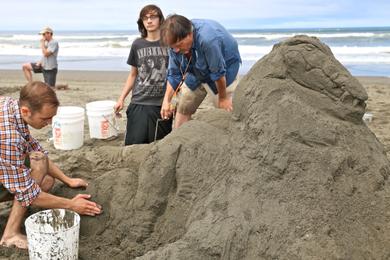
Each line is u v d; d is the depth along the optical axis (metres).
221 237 2.73
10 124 3.12
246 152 3.01
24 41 32.44
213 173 3.19
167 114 4.82
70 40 31.06
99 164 4.18
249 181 2.89
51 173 3.74
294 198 2.72
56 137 5.91
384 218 2.72
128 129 5.31
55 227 3.35
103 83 12.60
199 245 2.75
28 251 3.31
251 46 23.34
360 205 2.73
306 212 2.65
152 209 3.35
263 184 2.84
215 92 4.63
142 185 3.43
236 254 2.67
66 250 3.05
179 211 3.25
